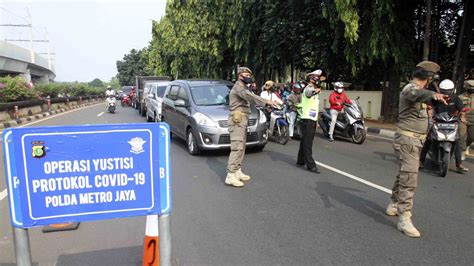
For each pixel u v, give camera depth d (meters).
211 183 6.48
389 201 5.45
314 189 6.06
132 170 2.82
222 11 21.78
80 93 45.00
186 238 4.21
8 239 4.29
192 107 9.14
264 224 4.61
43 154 2.61
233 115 6.22
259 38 19.61
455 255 3.79
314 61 16.23
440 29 15.88
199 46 23.02
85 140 2.69
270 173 7.13
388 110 14.80
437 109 6.86
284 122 10.38
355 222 4.66
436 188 6.12
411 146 4.26
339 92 10.99
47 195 2.65
